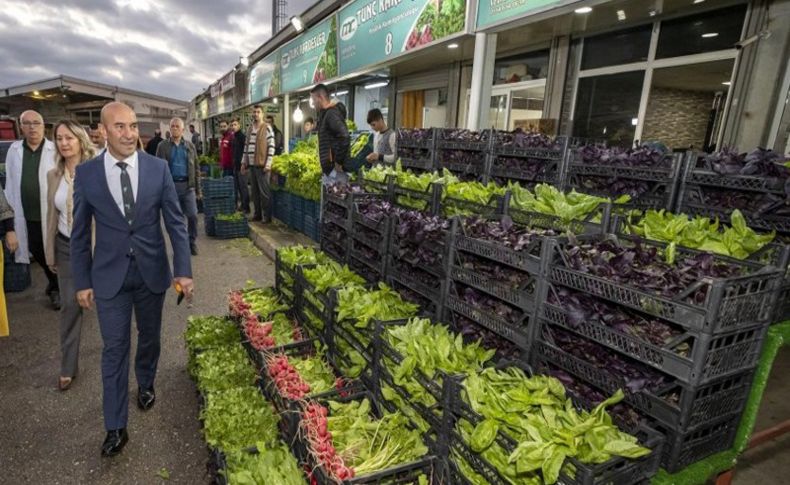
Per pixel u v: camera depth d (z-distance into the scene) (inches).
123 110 105.7
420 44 227.0
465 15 188.2
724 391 69.3
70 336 141.6
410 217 124.3
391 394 98.2
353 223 152.6
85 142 140.8
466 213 131.5
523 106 328.5
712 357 64.3
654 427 72.1
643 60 243.8
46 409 134.0
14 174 181.8
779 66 187.0
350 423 98.5
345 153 234.8
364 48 293.9
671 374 66.5
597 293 75.5
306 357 133.0
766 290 67.1
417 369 90.5
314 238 304.2
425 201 149.3
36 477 108.2
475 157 167.9
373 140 311.3
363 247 150.7
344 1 371.2
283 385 111.0
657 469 66.2
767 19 189.2
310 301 141.2
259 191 382.3
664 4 210.2
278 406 111.1
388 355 99.4
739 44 195.5
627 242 97.1
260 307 159.6
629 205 122.4
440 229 110.0
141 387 132.0
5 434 122.7
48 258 137.6
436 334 99.7
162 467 112.3
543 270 84.0
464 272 102.9
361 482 78.8
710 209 106.9
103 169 107.9
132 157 110.5
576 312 78.3
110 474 109.7
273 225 370.9
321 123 233.9
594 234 92.6
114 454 115.5
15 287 228.2
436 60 364.2
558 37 285.1
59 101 970.1
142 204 110.5
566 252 81.4
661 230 95.2
